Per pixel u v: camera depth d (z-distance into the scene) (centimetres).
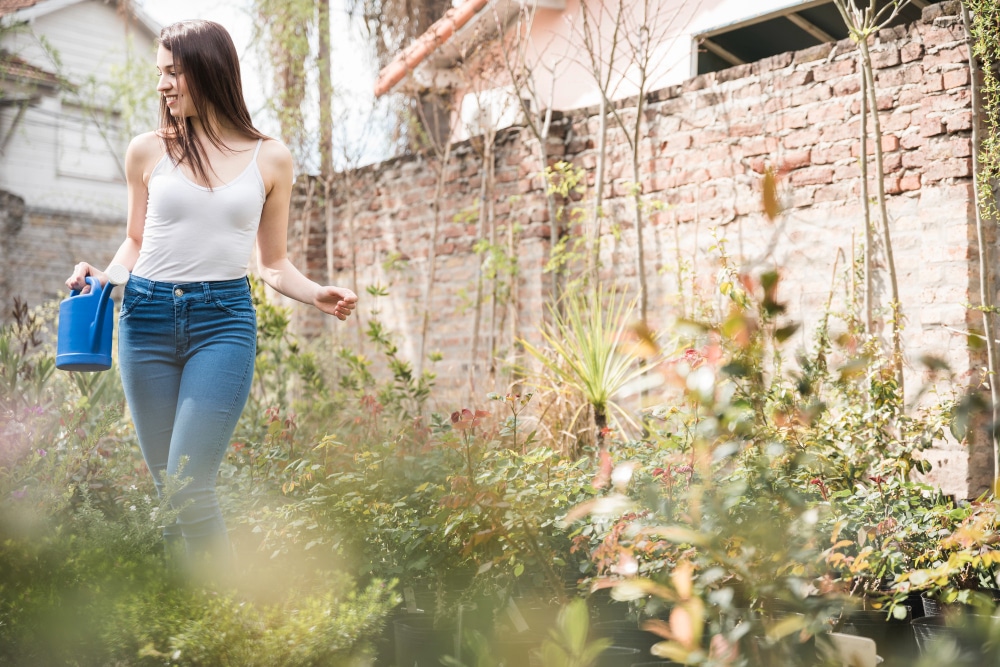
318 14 690
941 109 369
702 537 144
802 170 418
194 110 242
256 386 526
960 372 351
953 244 362
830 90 410
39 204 1120
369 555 264
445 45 635
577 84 616
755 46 588
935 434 297
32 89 1088
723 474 249
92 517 221
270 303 509
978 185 351
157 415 241
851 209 399
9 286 1077
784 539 149
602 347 404
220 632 165
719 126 452
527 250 534
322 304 257
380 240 652
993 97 352
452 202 597
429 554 257
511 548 235
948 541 225
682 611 132
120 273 240
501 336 545
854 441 308
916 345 370
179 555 215
